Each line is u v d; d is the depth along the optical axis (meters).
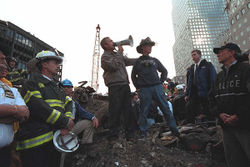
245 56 2.12
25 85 1.84
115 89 3.17
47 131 1.79
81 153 3.31
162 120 6.09
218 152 2.97
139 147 3.34
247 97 1.95
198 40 112.25
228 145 2.20
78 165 2.96
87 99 5.12
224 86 2.21
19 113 1.48
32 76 1.96
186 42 122.12
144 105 3.38
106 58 3.22
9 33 36.56
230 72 2.19
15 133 1.70
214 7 117.75
